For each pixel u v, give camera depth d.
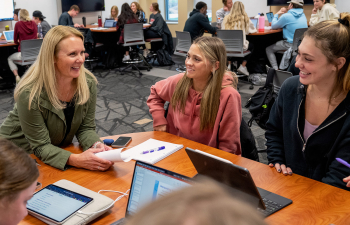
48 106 1.73
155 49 7.39
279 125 1.78
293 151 1.69
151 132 2.15
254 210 0.30
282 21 5.41
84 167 1.68
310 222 1.23
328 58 1.41
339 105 1.49
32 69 1.73
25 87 1.69
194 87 2.01
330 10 5.20
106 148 1.82
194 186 0.33
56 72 1.71
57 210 1.30
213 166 1.22
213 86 1.91
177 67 6.97
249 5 7.75
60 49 1.64
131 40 6.54
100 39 7.30
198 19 6.16
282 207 1.31
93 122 1.99
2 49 5.96
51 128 1.81
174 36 9.73
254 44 6.07
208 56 1.85
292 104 1.65
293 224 1.22
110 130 3.84
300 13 5.39
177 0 9.47
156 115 2.19
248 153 2.20
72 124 1.87
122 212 1.35
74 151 1.89
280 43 5.52
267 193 1.41
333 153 1.54
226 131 1.94
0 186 0.79
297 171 1.71
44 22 6.85
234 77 2.04
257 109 2.60
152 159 1.73
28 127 1.73
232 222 0.27
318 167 1.63
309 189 1.44
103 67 7.16
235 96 1.92
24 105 1.69
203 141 2.04
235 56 5.22
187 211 0.29
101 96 5.12
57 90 1.75
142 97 5.03
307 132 1.63
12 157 0.82
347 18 1.40
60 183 1.47
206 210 0.29
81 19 8.87
